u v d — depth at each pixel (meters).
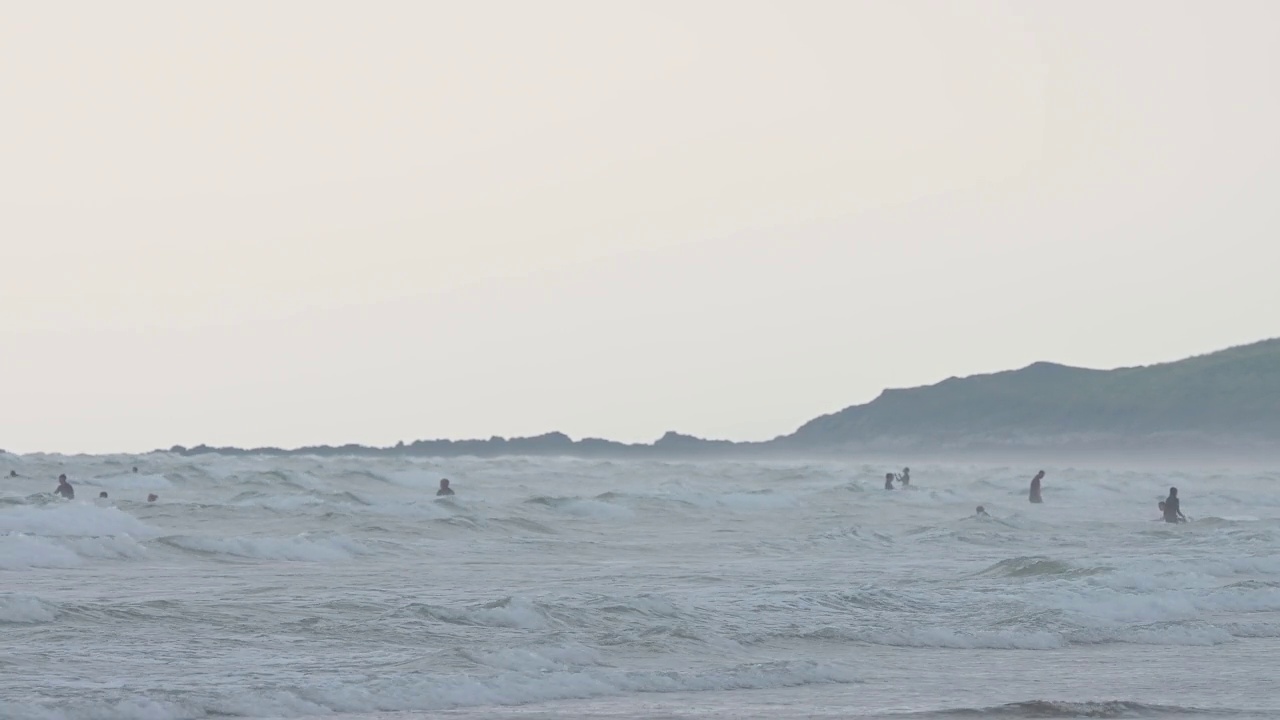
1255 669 68.81
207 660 62.22
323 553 114.56
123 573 96.75
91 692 53.88
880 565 115.00
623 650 68.69
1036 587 95.25
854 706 56.62
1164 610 89.62
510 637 70.38
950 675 65.94
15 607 69.56
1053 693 60.81
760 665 64.81
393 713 53.78
